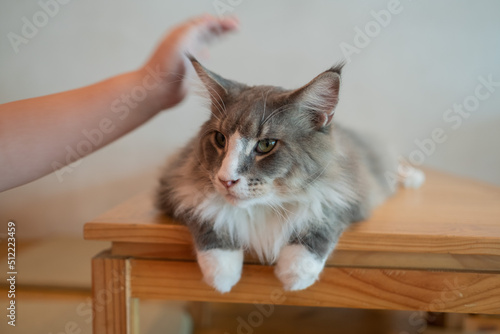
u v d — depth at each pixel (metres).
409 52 2.40
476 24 2.34
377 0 2.33
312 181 1.14
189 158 1.30
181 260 1.12
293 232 1.11
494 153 2.46
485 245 1.05
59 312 1.79
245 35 2.39
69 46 2.38
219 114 1.19
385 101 2.46
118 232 1.11
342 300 1.10
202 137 1.23
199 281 1.11
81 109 1.17
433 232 1.09
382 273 1.08
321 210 1.13
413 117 2.48
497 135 2.44
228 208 1.14
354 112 2.48
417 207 1.43
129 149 2.48
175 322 1.94
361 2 2.34
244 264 1.12
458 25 2.35
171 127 2.45
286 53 2.41
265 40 2.40
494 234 1.07
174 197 1.20
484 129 2.45
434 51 2.39
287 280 1.04
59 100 1.17
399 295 1.09
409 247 1.07
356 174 1.31
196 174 1.21
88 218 2.55
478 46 2.37
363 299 1.10
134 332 1.16
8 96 2.42
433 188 1.81
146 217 1.20
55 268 2.12
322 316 2.08
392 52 2.41
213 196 1.14
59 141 1.14
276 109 1.12
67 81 2.43
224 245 1.10
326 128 1.17
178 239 1.11
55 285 2.00
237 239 1.12
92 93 1.20
